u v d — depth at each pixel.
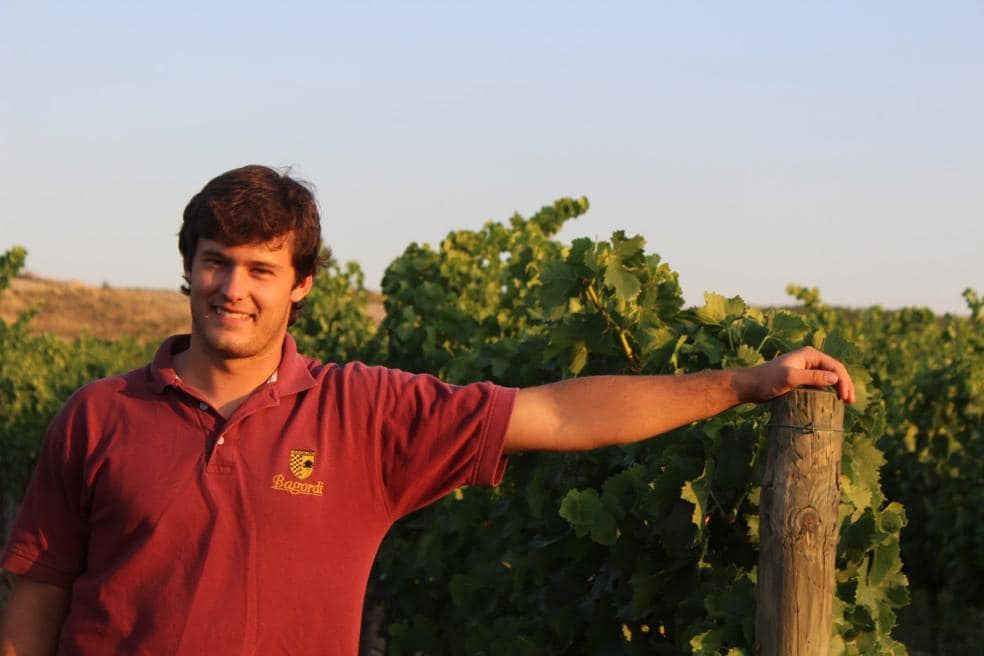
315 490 2.44
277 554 2.40
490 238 9.84
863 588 3.61
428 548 6.59
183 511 2.40
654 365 4.38
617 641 4.42
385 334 9.63
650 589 3.99
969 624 11.02
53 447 2.50
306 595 2.42
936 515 10.76
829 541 2.80
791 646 2.80
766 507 2.84
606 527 4.16
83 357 17.36
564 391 2.59
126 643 2.39
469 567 6.27
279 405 2.49
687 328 4.42
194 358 2.50
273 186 2.44
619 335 4.61
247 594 2.38
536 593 5.01
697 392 2.63
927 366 13.38
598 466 4.84
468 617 6.00
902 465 11.26
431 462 2.53
